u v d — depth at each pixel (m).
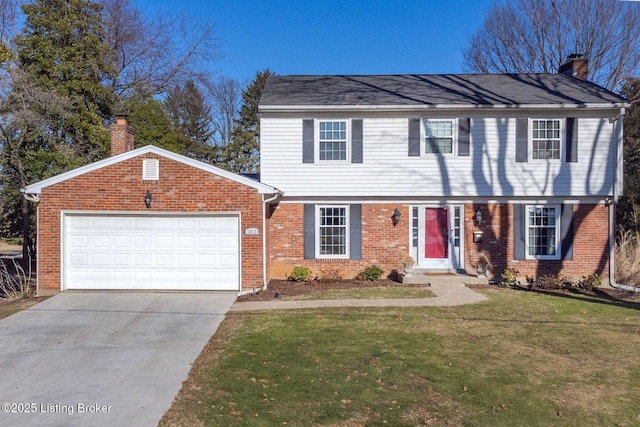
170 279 14.43
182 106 42.88
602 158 16.17
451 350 8.69
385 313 11.52
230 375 7.36
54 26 22.53
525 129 16.17
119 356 8.53
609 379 7.29
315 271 16.47
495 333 9.85
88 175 14.13
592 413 6.11
